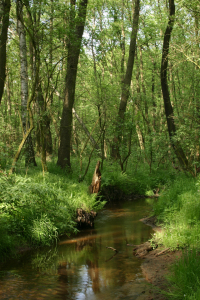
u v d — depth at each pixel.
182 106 14.66
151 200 11.07
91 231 6.92
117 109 14.20
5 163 8.15
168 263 4.54
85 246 5.77
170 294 3.44
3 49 8.95
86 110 21.75
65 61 11.75
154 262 4.70
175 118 12.75
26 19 9.01
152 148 15.12
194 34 10.65
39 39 8.96
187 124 12.13
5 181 5.90
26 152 10.54
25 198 5.83
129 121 13.02
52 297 3.59
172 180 13.02
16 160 8.36
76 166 13.37
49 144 17.23
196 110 12.77
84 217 7.27
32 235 5.73
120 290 3.79
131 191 12.23
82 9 11.00
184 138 12.03
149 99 18.47
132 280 4.09
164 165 16.88
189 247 4.79
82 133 20.30
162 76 14.38
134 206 9.98
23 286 3.89
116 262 4.84
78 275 4.31
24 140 8.48
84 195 8.44
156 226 7.02
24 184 5.98
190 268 3.75
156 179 13.42
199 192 7.19
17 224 5.71
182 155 13.16
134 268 4.54
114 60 21.70
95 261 4.91
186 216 5.99
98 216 8.45
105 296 3.63
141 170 14.88
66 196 7.75
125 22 21.11
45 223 6.02
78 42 9.84
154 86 24.72
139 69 21.77
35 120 9.91
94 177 9.42
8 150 9.96
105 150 18.70
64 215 6.75
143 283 3.97
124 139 13.48
